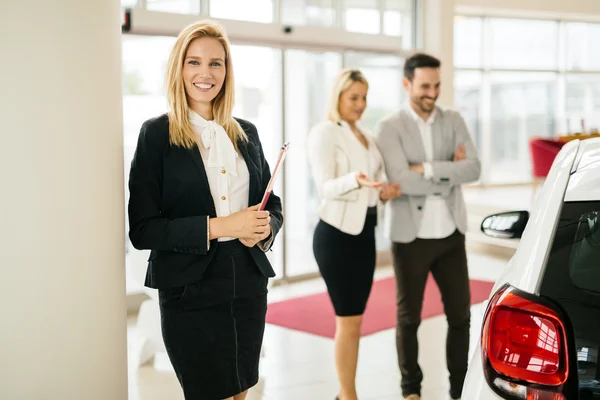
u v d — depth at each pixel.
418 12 7.43
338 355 2.97
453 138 3.17
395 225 3.06
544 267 1.40
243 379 2.01
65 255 1.91
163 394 3.44
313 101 6.38
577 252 1.40
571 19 10.94
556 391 1.29
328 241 2.92
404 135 3.08
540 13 10.06
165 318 1.98
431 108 3.12
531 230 1.55
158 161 1.94
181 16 5.25
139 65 5.20
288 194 6.31
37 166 1.84
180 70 1.96
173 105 1.96
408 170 2.99
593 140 1.81
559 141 8.78
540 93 11.44
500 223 2.38
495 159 11.27
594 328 1.29
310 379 3.63
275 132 6.11
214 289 1.95
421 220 3.01
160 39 5.25
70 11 1.87
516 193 10.01
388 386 3.49
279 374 3.72
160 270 1.95
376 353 4.09
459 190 3.10
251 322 2.04
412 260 3.04
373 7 6.94
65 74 1.87
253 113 5.91
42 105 1.84
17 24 1.79
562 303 1.33
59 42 1.86
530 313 1.34
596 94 11.78
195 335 1.94
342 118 3.08
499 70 11.07
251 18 5.81
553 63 11.41
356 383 3.54
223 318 1.97
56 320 1.91
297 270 6.47
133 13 5.03
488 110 11.06
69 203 1.90
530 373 1.32
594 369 1.27
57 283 1.90
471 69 10.89
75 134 1.90
